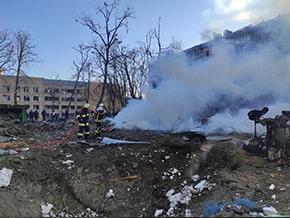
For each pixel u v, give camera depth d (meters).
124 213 8.45
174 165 10.53
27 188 9.14
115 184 9.52
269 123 10.09
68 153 11.45
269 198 7.77
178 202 8.31
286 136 9.90
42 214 8.37
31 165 10.02
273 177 8.91
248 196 7.72
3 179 9.02
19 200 8.53
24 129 18.56
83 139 14.43
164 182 9.70
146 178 9.82
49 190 9.28
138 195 9.13
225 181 8.58
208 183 8.94
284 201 7.52
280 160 9.80
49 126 22.47
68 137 15.07
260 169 9.42
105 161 10.47
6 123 18.88
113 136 14.90
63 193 9.23
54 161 10.59
